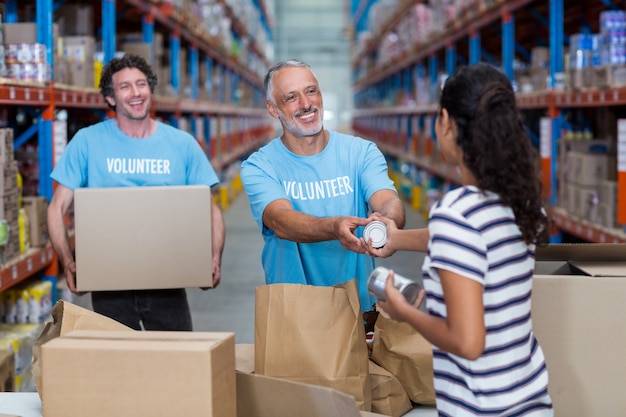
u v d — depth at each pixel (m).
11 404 2.24
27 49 4.33
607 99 4.55
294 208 2.71
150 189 2.84
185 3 8.39
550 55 6.00
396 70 14.96
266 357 2.08
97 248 2.83
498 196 1.59
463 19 8.40
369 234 2.09
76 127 6.46
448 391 1.66
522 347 1.63
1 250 3.87
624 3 5.90
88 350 1.80
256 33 18.72
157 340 1.86
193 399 1.77
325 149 2.73
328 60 32.38
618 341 2.04
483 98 1.56
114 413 1.80
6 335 4.08
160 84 7.45
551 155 5.83
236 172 15.30
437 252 1.56
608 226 4.57
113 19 5.72
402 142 14.92
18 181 4.25
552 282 2.03
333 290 2.10
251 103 19.89
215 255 3.29
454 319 1.53
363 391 2.07
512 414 1.65
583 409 2.05
